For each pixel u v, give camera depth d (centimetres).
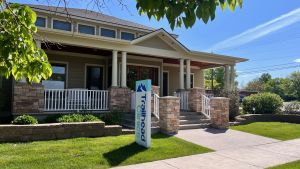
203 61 1567
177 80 1861
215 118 1155
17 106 1002
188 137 945
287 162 686
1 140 761
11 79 1227
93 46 1193
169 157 708
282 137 1006
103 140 826
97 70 1546
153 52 1370
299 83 4584
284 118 1472
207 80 4025
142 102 809
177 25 228
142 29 1773
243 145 866
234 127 1184
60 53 1424
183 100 1407
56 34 1098
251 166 649
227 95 1454
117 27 1702
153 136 941
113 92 1221
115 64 1249
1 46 297
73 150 704
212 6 212
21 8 309
